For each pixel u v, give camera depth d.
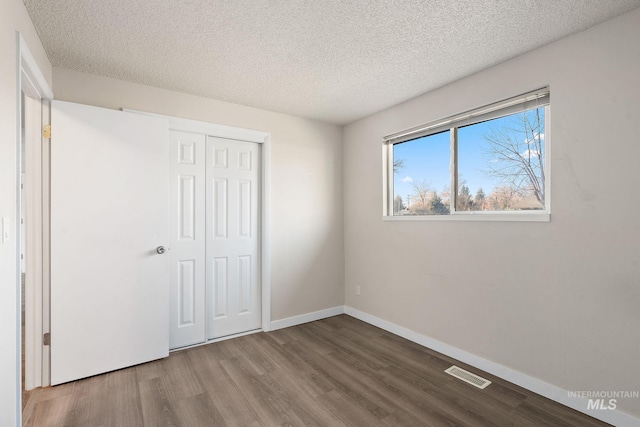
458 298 2.54
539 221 2.04
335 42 1.99
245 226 3.18
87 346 2.21
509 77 2.21
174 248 2.76
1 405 1.31
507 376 2.21
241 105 3.06
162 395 2.03
